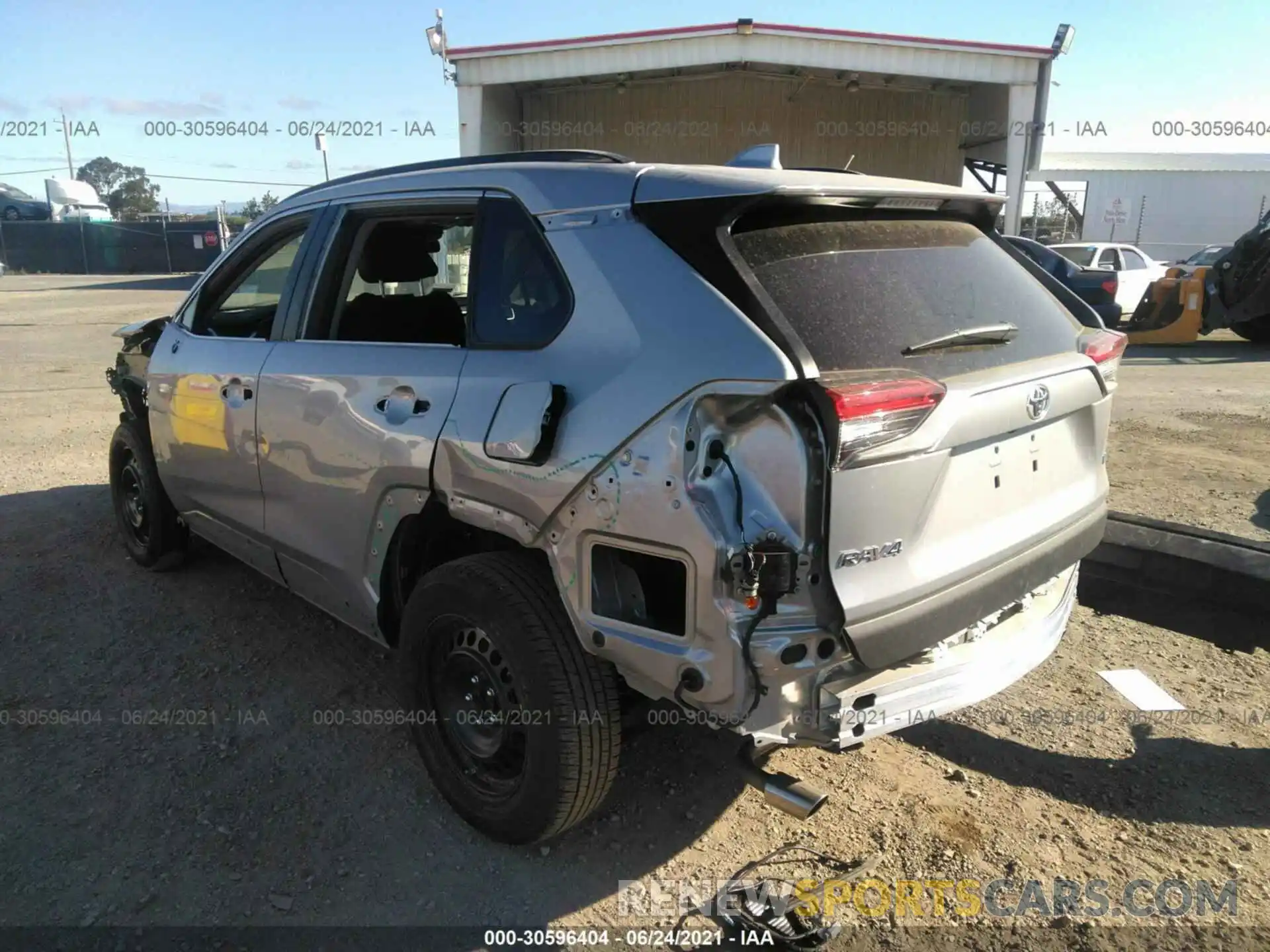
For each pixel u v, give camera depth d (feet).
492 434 8.35
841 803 9.94
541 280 8.64
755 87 53.36
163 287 94.17
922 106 55.62
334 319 10.96
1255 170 88.89
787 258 7.80
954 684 8.21
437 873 8.87
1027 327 9.23
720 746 10.96
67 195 140.67
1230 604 10.41
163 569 15.76
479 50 46.60
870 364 7.44
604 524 7.62
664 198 7.88
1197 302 47.73
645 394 7.39
